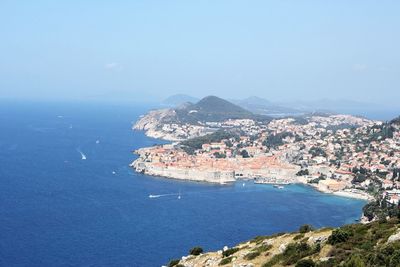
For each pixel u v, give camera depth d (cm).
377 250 7381
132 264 19300
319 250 8244
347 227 9075
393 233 8038
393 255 6775
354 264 6950
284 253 8662
